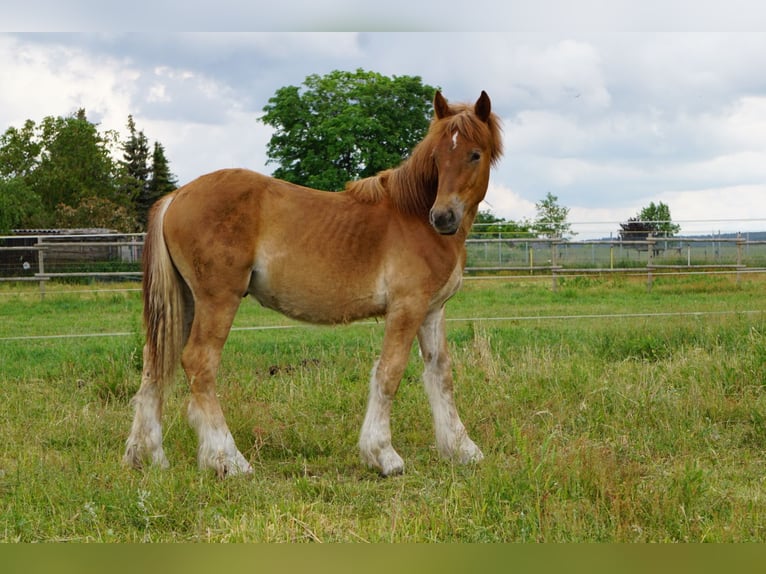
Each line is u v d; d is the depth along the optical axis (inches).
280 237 188.9
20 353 347.9
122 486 164.1
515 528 143.9
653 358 309.0
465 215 193.2
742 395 237.8
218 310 187.2
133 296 671.1
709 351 309.9
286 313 197.8
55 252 1051.9
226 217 185.2
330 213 191.6
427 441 215.8
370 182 197.5
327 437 213.0
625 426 215.6
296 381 269.0
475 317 479.2
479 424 221.9
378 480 184.9
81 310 584.1
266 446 206.4
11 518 147.3
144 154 2527.1
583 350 318.0
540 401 238.2
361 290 191.6
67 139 1934.1
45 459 186.5
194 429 195.5
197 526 149.6
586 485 162.7
